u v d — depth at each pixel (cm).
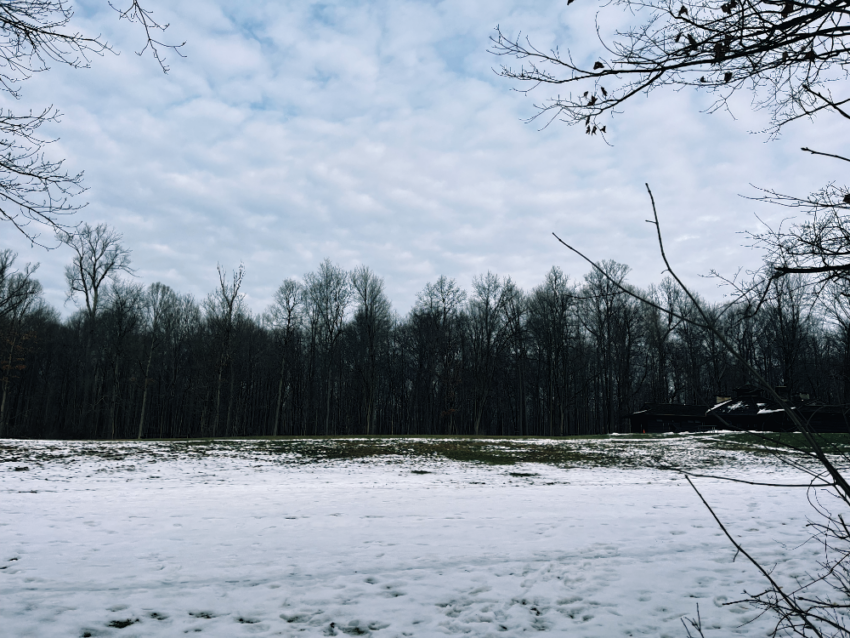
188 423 5806
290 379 5850
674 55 338
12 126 546
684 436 3506
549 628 544
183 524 988
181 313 6000
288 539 872
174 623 548
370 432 5231
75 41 508
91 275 4853
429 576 691
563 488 1575
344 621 559
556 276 5331
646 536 893
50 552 788
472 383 5962
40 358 5528
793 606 311
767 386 214
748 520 1019
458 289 5925
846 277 306
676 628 540
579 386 6034
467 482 1800
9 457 2252
